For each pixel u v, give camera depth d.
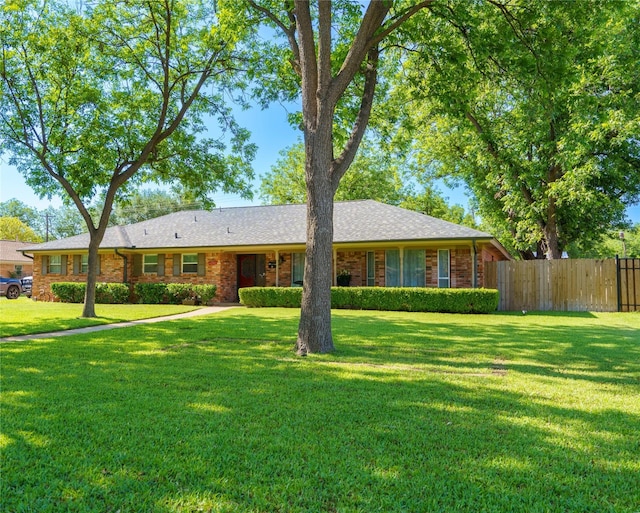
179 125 14.47
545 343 8.09
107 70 13.00
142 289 19.73
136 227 23.38
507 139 19.34
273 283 19.91
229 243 19.03
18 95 12.64
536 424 3.59
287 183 36.47
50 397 4.30
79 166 13.00
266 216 21.67
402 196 36.09
